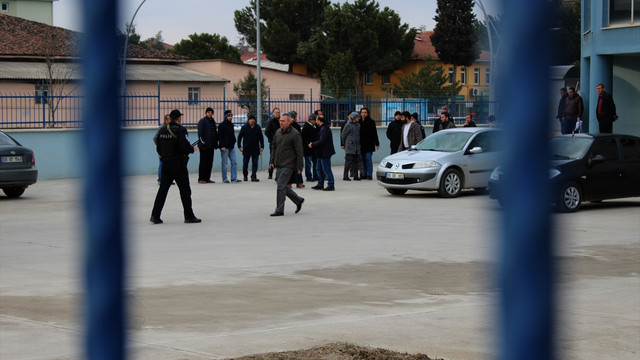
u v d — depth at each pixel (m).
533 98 1.02
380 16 71.56
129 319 1.41
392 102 35.53
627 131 28.12
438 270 9.90
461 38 66.69
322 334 6.60
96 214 1.34
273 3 77.94
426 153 20.28
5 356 5.90
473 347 6.13
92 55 1.32
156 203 14.88
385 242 12.36
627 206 17.84
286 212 16.78
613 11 26.91
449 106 37.19
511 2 1.02
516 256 1.03
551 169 1.03
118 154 1.34
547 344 1.03
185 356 5.85
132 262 1.40
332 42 72.12
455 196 19.94
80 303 1.39
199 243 12.37
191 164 29.39
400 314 7.39
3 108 25.84
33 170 19.83
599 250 11.53
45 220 15.60
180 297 8.22
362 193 21.00
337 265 10.29
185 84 51.03
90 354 1.38
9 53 46.81
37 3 75.25
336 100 34.03
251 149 24.91
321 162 21.75
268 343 6.27
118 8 1.30
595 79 27.70
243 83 55.09
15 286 8.87
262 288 8.74
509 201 1.04
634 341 6.37
